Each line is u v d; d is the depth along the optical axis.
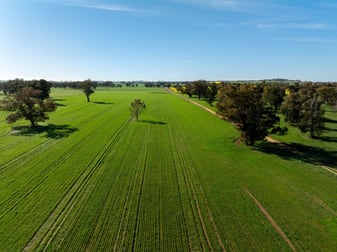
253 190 27.69
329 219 22.17
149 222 21.53
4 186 28.30
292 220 21.98
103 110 91.38
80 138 49.88
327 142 47.44
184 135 53.03
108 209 23.56
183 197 26.00
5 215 22.52
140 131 56.72
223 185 28.92
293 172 32.78
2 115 80.81
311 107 51.56
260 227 20.91
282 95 88.19
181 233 20.06
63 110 90.44
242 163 36.03
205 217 22.36
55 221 21.66
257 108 43.06
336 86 115.62
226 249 18.27
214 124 65.81
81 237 19.52
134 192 27.03
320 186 28.75
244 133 44.19
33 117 61.31
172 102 123.12
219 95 46.88
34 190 27.36
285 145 45.31
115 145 44.97
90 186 28.39
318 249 18.33
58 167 34.06
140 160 37.09
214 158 38.12
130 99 136.38
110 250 18.14
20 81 118.88
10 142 46.88
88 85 122.88
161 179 30.45
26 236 19.64
